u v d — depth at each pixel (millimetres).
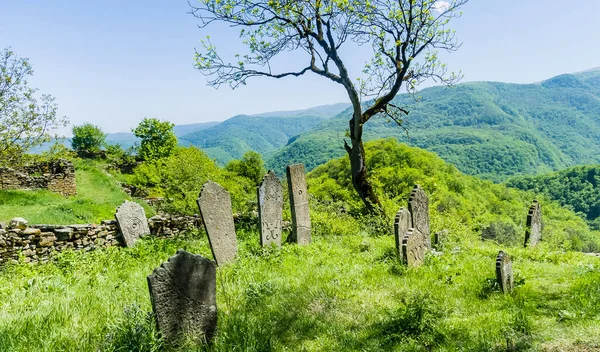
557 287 6645
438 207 23578
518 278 7156
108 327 4859
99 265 8867
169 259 4965
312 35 15492
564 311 5137
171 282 4949
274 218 11023
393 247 9633
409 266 8062
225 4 14469
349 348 4777
